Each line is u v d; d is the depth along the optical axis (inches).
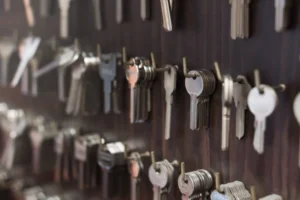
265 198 23.5
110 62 32.7
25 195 47.2
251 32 24.1
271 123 23.7
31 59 41.5
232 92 24.3
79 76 34.2
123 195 34.6
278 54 23.0
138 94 30.2
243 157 25.3
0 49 47.3
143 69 29.2
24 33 44.6
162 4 27.0
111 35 34.1
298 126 22.5
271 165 24.0
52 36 40.6
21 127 47.1
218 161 26.7
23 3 44.0
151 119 31.2
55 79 40.4
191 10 27.4
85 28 36.7
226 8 25.4
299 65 22.2
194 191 26.3
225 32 25.5
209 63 26.6
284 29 22.2
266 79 23.6
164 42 29.5
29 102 46.4
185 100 28.3
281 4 21.6
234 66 25.2
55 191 44.6
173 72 28.0
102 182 36.8
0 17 47.7
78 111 35.7
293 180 23.0
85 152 35.8
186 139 28.7
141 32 31.3
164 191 29.0
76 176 40.6
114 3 33.4
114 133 35.0
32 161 47.8
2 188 51.5
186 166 28.9
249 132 24.7
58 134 41.2
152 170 29.6
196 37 27.2
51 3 40.3
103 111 35.3
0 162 51.7
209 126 27.0
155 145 31.2
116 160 32.8
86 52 35.5
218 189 25.3
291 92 22.6
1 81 47.7
